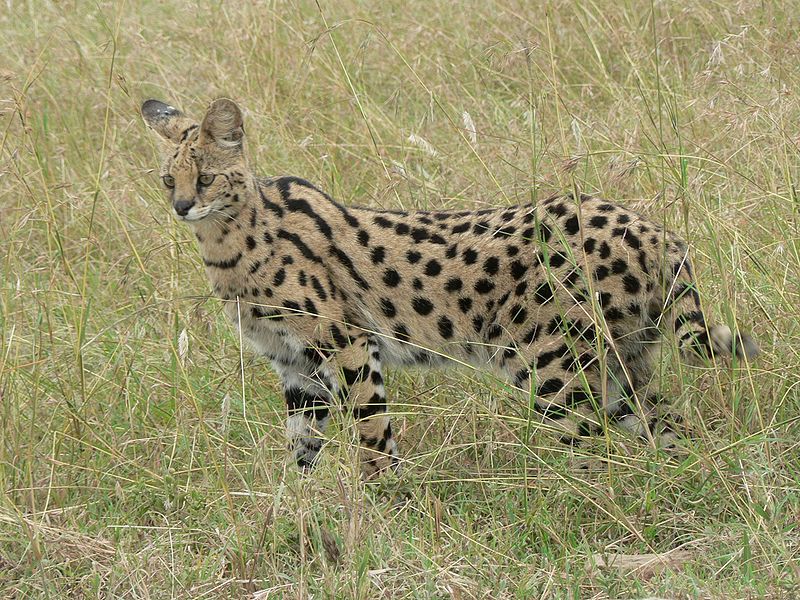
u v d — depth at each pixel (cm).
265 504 1071
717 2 1867
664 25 1902
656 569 988
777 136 1386
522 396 1169
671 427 1183
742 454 1083
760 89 1578
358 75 1933
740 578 949
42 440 1216
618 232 1131
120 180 1689
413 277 1216
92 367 1362
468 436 1195
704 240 1288
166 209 1592
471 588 959
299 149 1670
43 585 993
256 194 1213
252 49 1931
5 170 1443
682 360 1147
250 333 1251
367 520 1045
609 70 1872
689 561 991
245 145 1203
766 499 1026
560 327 1144
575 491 1070
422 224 1229
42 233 1620
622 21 1916
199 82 1908
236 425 1266
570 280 1134
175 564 1036
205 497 1127
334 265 1225
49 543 1051
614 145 1470
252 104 1773
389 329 1238
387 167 1581
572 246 1138
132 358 1288
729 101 1573
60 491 1150
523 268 1162
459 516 1091
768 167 1400
